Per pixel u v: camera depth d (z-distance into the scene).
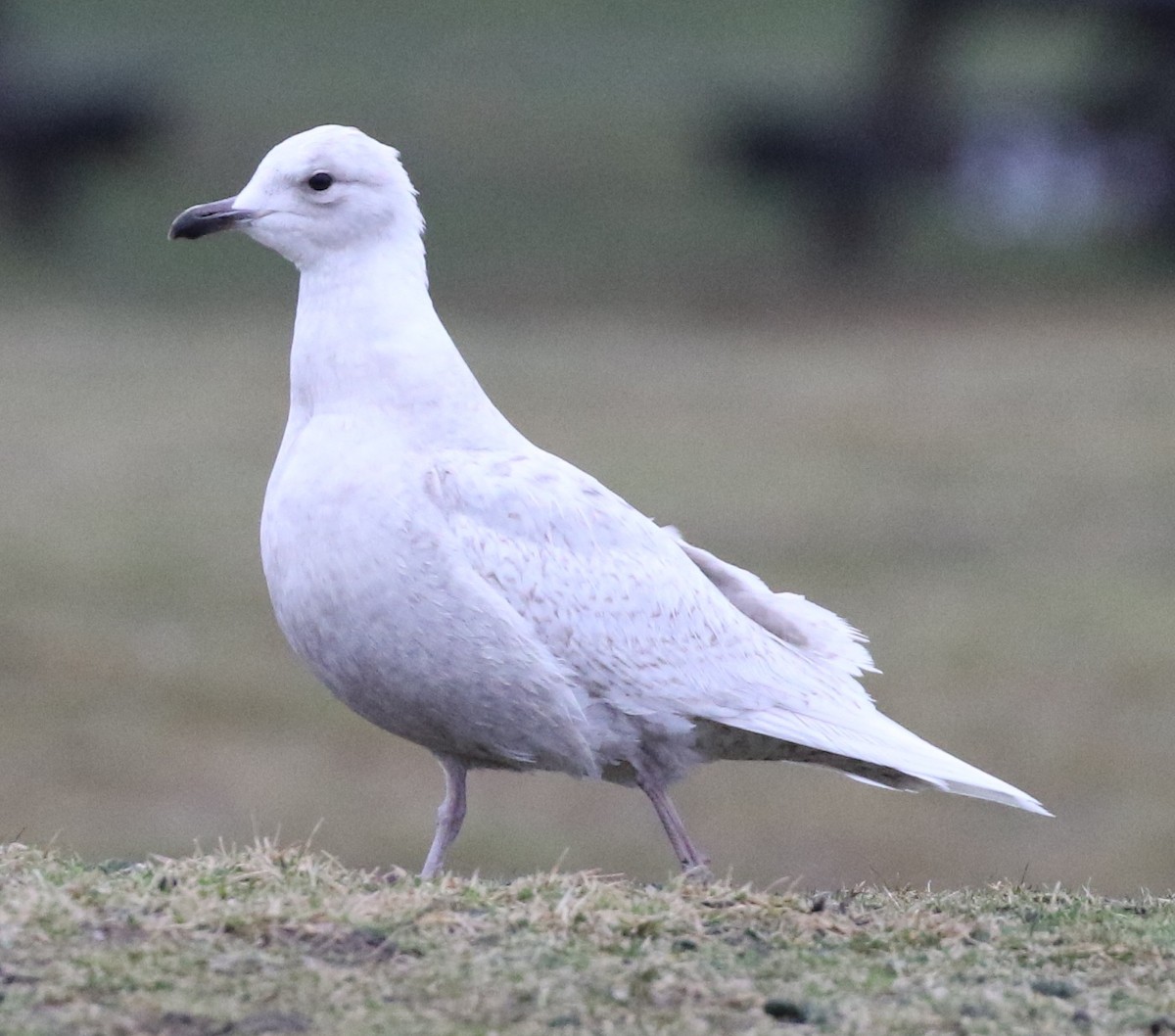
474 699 6.96
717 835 14.08
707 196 40.31
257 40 47.91
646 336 32.00
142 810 14.22
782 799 14.77
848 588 18.88
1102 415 25.64
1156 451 23.69
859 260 37.66
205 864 6.51
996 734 15.65
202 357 29.02
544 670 6.93
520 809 14.46
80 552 19.25
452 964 5.59
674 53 48.25
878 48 39.47
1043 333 32.38
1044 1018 5.47
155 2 50.03
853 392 27.23
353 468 6.98
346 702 7.25
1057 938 6.19
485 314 33.50
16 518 20.23
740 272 36.91
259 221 7.33
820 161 37.25
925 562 19.70
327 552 6.93
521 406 25.92
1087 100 39.12
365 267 7.29
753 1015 5.36
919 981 5.71
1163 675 16.75
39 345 29.72
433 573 6.87
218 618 17.89
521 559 7.01
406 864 13.34
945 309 34.84
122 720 15.65
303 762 15.13
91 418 24.75
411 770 15.14
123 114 37.66
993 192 39.72
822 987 5.60
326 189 7.30
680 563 7.41
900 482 22.47
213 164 40.25
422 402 7.14
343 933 5.74
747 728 7.24
